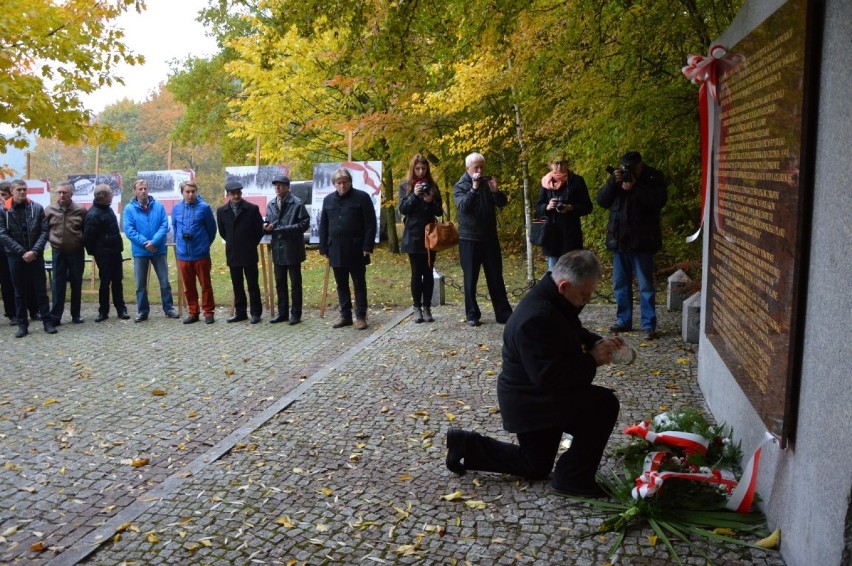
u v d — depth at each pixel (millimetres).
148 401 5656
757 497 3467
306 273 13773
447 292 10961
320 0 5805
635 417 4781
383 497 3717
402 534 3312
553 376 3475
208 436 4852
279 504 3668
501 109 12203
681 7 8266
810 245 2736
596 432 3572
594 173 9969
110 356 7230
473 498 3668
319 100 14312
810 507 2676
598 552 3104
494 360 6441
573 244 7891
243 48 13734
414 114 12445
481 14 6359
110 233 9211
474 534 3291
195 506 3664
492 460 3857
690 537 3189
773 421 3018
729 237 4105
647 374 5766
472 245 7832
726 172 4258
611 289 10656
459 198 7812
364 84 11680
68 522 3580
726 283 4195
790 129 2836
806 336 2762
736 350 3822
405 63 6594
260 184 9820
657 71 8938
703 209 5316
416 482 3896
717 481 3408
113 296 9445
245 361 6895
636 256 7008
